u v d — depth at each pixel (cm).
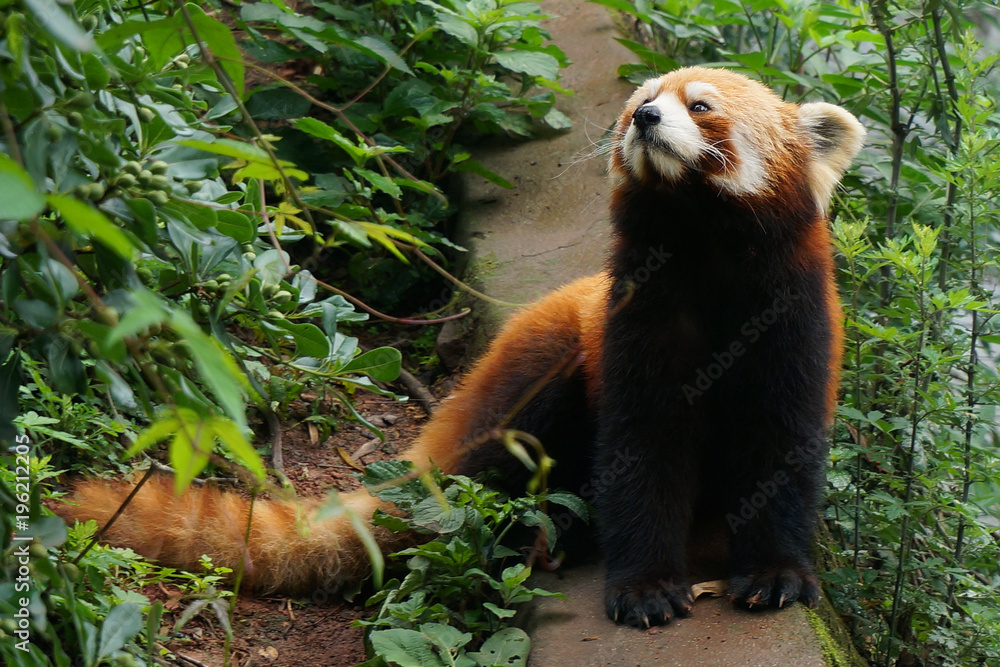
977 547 447
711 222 390
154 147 246
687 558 419
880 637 421
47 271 205
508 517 428
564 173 701
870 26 555
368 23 695
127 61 263
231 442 154
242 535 423
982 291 482
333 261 692
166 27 208
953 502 400
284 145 646
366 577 433
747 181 385
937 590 438
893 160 546
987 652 410
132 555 355
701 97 399
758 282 391
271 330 296
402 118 684
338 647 394
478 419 462
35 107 203
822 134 421
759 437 391
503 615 345
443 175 694
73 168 219
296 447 528
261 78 714
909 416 435
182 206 246
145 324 133
